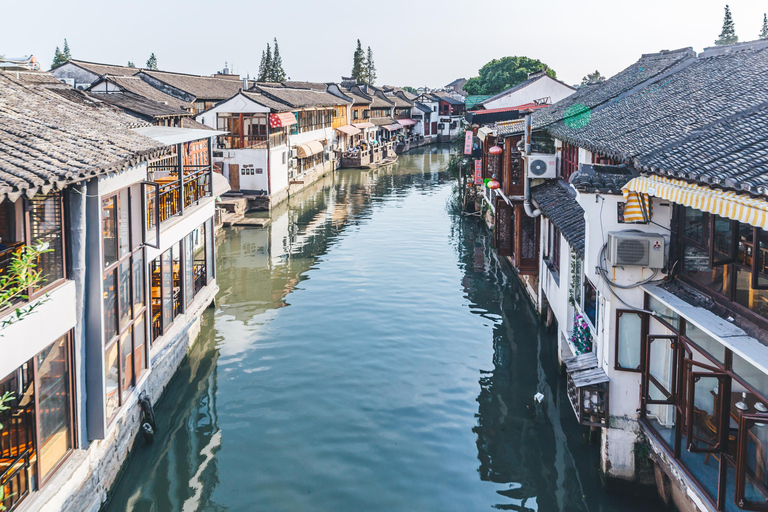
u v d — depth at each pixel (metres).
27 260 7.93
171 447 13.71
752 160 8.37
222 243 34.44
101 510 11.24
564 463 13.05
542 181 20.88
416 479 12.59
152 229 15.29
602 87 26.20
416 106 111.56
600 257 11.00
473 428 14.61
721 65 17.64
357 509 11.62
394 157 83.31
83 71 42.03
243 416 15.10
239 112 45.56
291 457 13.36
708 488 8.98
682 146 10.37
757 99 11.84
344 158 72.88
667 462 10.23
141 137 13.56
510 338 20.20
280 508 11.62
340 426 14.65
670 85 18.31
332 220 41.38
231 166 45.28
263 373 17.53
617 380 11.18
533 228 21.34
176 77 51.81
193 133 18.33
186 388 16.56
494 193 28.59
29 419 8.87
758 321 8.09
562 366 16.98
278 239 35.47
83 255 10.19
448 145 113.38
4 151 9.18
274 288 25.81
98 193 10.22
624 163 12.12
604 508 11.44
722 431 8.50
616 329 11.00
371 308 23.11
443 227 38.62
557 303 17.39
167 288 16.69
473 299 24.27
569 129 18.27
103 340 10.57
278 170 47.97
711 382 9.68
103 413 10.67
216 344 19.67
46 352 9.42
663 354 10.81
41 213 9.38
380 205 47.12
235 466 13.00
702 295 9.68
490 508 11.66
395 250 32.56
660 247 10.39
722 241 8.96
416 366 18.03
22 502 8.57
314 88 77.25
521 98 45.88
